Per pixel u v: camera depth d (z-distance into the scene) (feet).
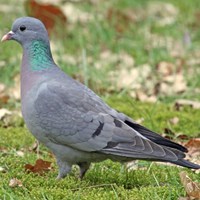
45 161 41.65
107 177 41.01
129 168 42.93
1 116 51.31
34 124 39.68
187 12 77.20
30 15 70.13
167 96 57.11
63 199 37.24
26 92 40.06
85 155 39.37
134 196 37.88
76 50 66.69
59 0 78.69
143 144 38.11
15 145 46.57
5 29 66.49
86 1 78.59
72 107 39.17
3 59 62.64
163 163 43.57
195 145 45.57
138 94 56.90
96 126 38.81
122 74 61.21
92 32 68.85
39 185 39.37
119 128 38.68
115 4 77.97
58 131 39.09
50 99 39.27
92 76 59.26
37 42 41.04
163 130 49.75
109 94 57.52
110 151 38.42
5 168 42.09
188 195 37.22
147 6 78.69
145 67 62.49
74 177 40.78
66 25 69.97
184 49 67.00
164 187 38.83
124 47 67.05
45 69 40.63
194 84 58.29
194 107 54.54
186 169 42.57
